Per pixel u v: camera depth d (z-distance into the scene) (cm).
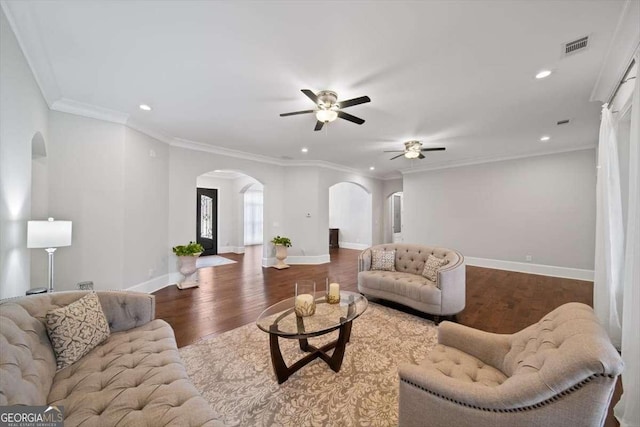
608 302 258
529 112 332
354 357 231
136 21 178
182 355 233
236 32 189
